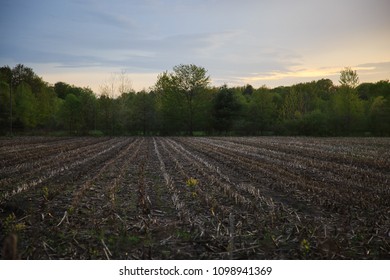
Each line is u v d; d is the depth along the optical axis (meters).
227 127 79.88
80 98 77.31
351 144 44.53
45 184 16.42
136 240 9.29
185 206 12.33
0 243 8.95
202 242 9.19
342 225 10.48
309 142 48.97
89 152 33.19
